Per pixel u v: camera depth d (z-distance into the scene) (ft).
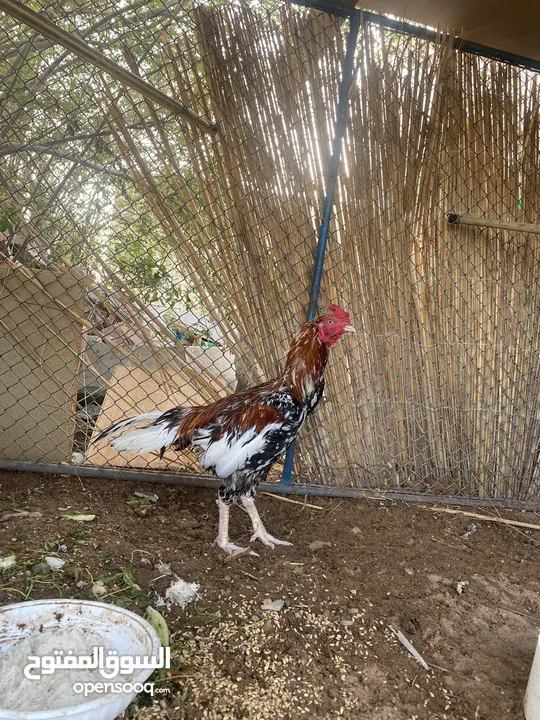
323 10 4.79
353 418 5.68
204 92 4.89
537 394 5.96
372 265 5.42
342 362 5.53
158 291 5.72
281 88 4.96
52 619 3.08
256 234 5.15
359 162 5.20
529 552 5.01
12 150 5.23
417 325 5.64
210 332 5.68
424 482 5.99
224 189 5.03
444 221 5.52
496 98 5.45
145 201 5.21
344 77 4.92
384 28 4.99
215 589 3.83
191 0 5.00
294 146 5.05
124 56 4.85
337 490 5.65
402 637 3.57
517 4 4.65
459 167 5.47
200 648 3.27
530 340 5.88
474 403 5.89
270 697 2.97
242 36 4.87
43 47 6.08
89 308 5.59
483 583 4.37
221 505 4.45
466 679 3.30
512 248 5.71
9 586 3.52
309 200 5.16
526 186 5.64
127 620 3.05
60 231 5.14
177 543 4.42
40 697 2.71
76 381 5.42
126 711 2.77
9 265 5.13
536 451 6.05
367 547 4.72
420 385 5.77
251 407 4.34
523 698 3.14
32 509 4.63
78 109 5.27
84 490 5.15
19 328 5.24
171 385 5.42
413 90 5.21
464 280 5.66
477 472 6.03
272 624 3.52
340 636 3.52
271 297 5.29
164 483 5.45
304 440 5.66
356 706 2.99
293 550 4.56
